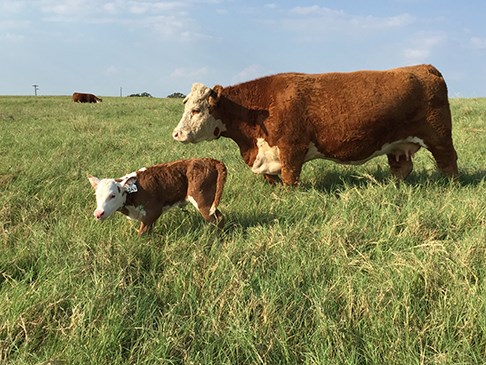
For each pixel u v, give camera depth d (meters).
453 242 2.39
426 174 4.14
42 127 8.16
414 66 3.87
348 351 1.62
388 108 3.58
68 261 2.26
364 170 4.36
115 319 1.73
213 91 3.66
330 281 2.07
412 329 1.71
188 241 2.56
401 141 3.80
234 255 2.31
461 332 1.67
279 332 1.70
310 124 3.64
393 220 2.67
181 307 1.89
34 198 3.37
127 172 4.32
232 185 3.70
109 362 1.57
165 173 2.77
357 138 3.65
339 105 3.59
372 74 3.69
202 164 2.82
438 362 1.53
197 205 2.82
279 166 3.79
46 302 1.85
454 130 6.90
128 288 1.98
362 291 1.91
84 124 8.17
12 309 1.79
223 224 2.83
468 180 3.94
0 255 2.37
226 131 3.84
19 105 16.28
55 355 1.60
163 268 2.33
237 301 1.86
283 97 3.63
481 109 9.48
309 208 3.05
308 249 2.37
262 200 3.34
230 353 1.62
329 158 3.86
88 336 1.64
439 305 1.82
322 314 1.74
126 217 2.91
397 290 1.92
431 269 2.00
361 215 2.83
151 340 1.67
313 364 1.55
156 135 7.38
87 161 4.96
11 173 4.08
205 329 1.77
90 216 2.95
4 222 2.87
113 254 2.33
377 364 1.56
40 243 2.46
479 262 2.14
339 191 3.60
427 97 3.64
